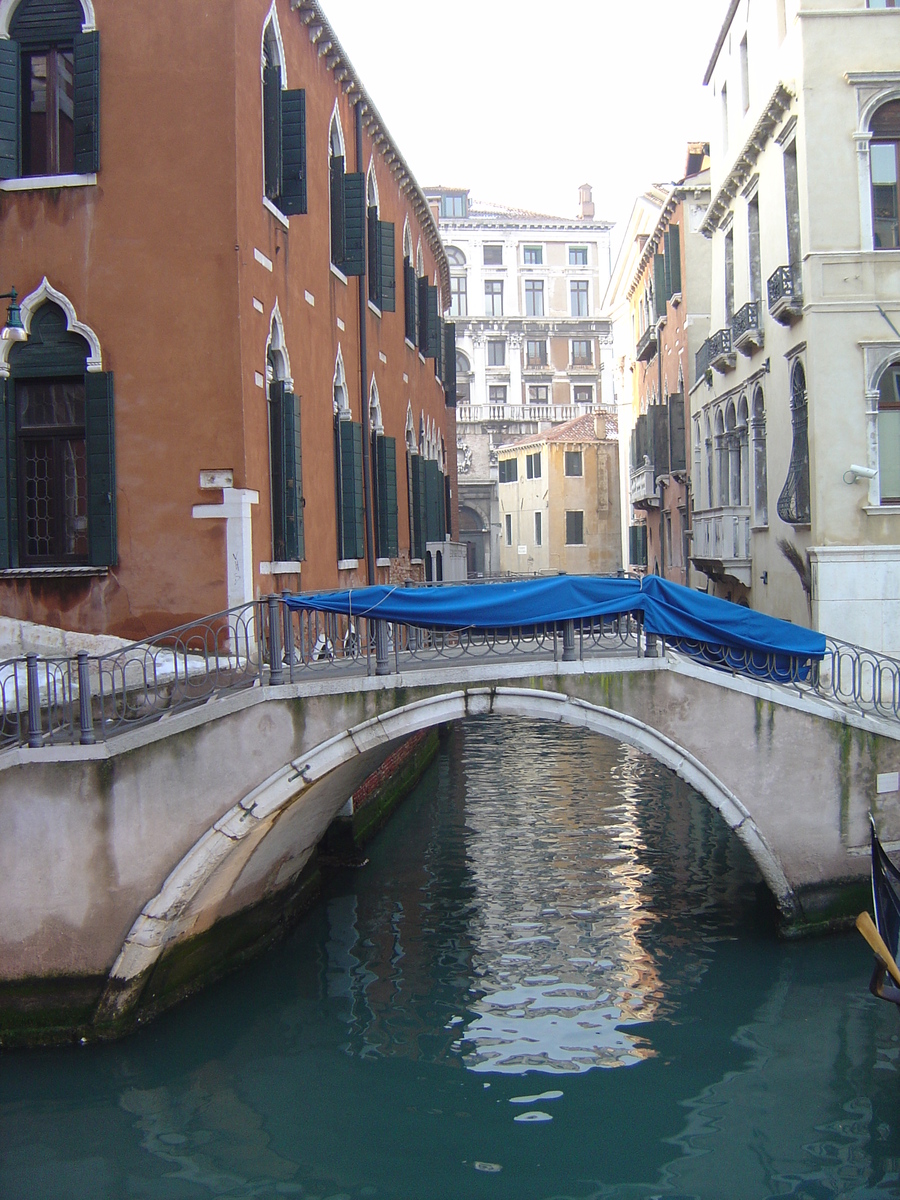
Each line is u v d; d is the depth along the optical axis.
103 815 8.96
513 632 10.29
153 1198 7.27
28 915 9.01
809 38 14.68
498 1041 9.35
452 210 52.72
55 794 8.94
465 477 49.59
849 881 11.11
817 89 14.65
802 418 15.52
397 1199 7.25
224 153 10.48
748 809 10.76
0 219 10.75
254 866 10.41
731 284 20.62
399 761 17.78
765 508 18.27
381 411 17.58
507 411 49.91
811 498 14.80
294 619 11.68
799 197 14.98
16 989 9.05
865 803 11.04
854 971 10.54
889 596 14.41
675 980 10.45
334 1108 8.33
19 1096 8.46
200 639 10.48
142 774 9.05
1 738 9.09
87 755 8.89
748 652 10.87
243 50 10.74
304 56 13.12
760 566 18.23
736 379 19.80
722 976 10.51
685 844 14.98
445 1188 7.34
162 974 9.55
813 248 14.58
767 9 16.61
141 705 9.48
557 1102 8.41
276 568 11.35
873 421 14.48
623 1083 8.67
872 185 14.70
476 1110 8.29
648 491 30.58
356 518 14.83
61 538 10.97
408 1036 9.46
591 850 14.84
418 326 21.92
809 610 15.10
